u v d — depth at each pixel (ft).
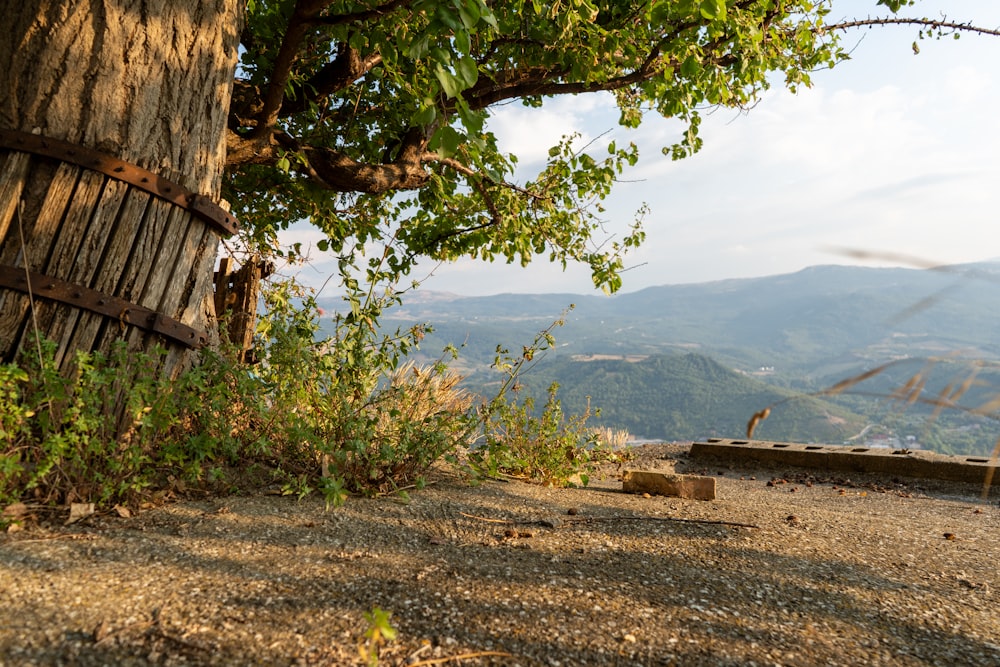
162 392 11.71
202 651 6.52
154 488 11.32
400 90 20.77
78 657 6.20
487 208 25.54
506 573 9.21
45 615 6.81
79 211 11.96
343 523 10.93
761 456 25.59
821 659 7.25
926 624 8.30
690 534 11.59
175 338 12.77
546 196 26.35
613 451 25.05
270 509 11.21
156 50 12.68
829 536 12.05
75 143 12.00
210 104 13.57
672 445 29.19
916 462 23.12
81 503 10.12
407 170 21.39
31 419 10.75
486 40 20.54
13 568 7.78
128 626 6.81
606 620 7.88
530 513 12.48
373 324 16.96
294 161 19.40
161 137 12.81
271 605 7.60
